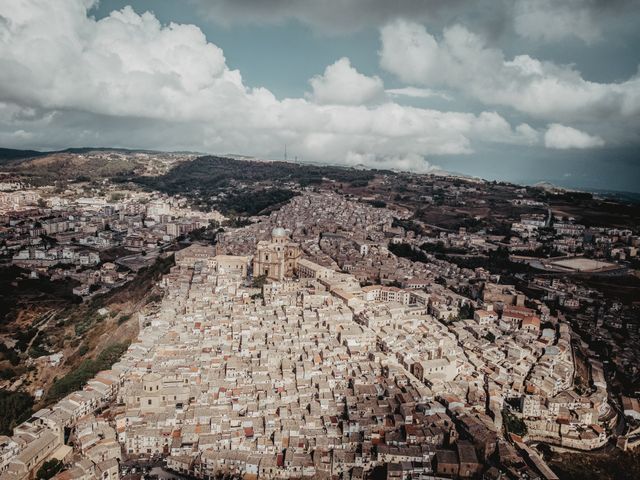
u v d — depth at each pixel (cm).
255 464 18938
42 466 18650
